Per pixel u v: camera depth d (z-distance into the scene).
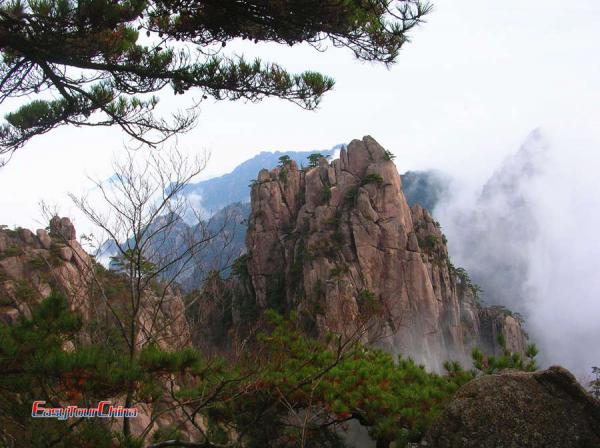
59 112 10.13
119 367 6.04
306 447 9.91
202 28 8.85
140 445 6.38
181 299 8.76
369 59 8.46
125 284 8.41
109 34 7.94
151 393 6.46
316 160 107.50
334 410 8.95
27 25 7.24
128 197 8.08
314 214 96.38
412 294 88.81
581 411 6.66
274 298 92.56
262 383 8.19
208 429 8.82
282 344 8.99
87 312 7.82
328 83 9.22
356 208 92.56
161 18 8.93
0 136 10.52
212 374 7.41
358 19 7.88
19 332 5.96
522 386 6.94
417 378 10.39
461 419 6.87
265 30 8.82
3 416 5.98
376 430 8.91
